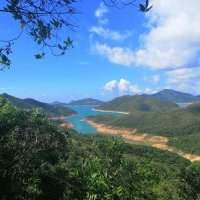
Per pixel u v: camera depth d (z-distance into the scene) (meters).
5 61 7.16
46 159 15.35
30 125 17.95
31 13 6.87
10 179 11.18
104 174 14.06
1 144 12.55
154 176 18.62
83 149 22.89
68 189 12.98
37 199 11.42
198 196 17.45
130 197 14.04
